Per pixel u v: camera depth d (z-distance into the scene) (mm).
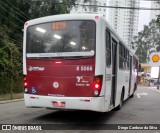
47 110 11859
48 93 8898
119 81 11719
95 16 8602
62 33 8906
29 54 9289
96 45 8477
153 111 12836
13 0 27531
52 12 31828
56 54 8852
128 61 15375
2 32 24797
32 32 9367
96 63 8414
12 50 23266
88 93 8430
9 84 23219
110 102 9766
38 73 9086
